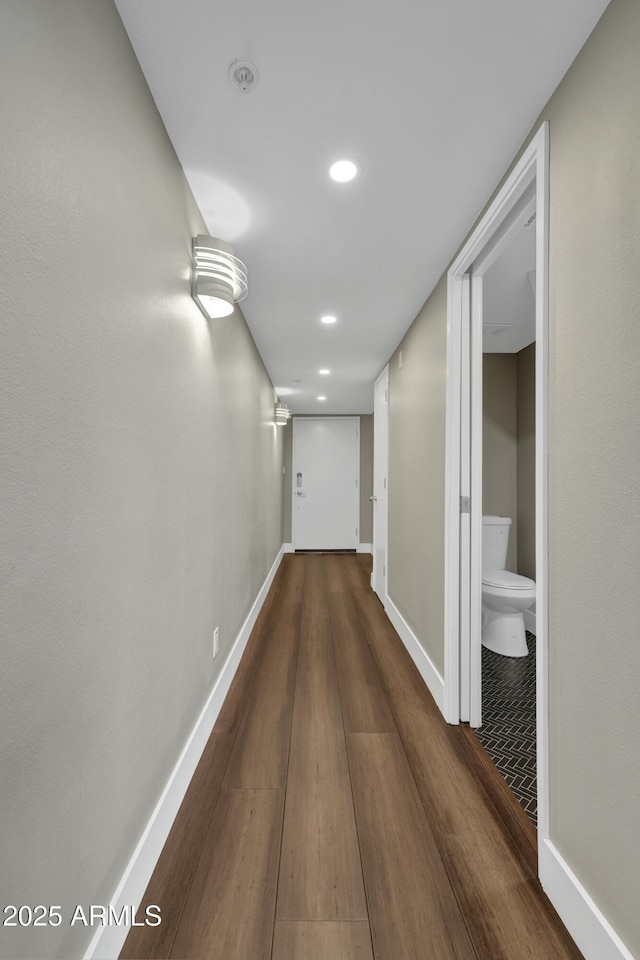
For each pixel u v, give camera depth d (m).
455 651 2.03
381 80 1.15
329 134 1.34
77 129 0.82
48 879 0.74
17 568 0.67
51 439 0.75
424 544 2.54
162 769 1.31
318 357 3.78
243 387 2.80
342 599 4.17
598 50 0.99
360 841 1.34
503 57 1.08
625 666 0.90
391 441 3.63
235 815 1.44
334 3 0.96
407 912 1.11
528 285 2.52
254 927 1.07
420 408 2.66
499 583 2.85
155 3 0.96
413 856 1.29
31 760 0.70
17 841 0.67
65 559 0.79
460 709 2.03
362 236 1.90
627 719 0.89
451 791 1.57
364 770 1.68
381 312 2.75
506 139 1.36
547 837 1.17
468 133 1.33
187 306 1.55
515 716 2.12
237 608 2.60
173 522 1.40
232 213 1.74
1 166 0.62
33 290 0.70
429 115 1.27
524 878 1.22
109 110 0.95
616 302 0.93
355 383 4.76
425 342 2.56
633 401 0.88
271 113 1.26
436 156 1.43
